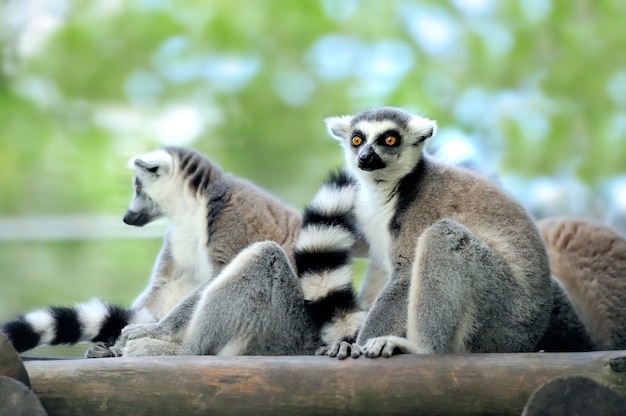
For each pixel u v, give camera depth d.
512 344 9.43
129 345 9.98
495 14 20.53
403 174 10.24
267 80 21.34
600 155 18.94
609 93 19.31
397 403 8.19
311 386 8.25
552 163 19.02
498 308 9.31
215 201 11.44
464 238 9.25
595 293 12.29
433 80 20.23
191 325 10.12
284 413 8.25
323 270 10.46
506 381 8.12
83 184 20.33
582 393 7.52
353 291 10.55
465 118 19.66
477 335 9.31
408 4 21.27
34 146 20.50
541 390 7.53
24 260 17.56
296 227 11.42
